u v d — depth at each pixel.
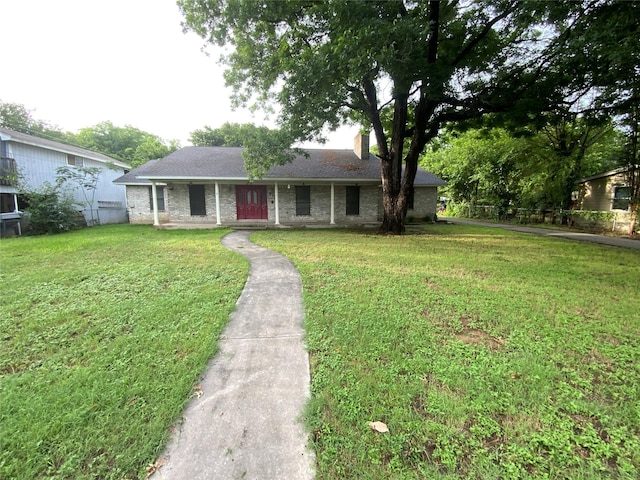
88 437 1.73
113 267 5.84
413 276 5.36
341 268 5.92
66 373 2.39
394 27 6.62
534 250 8.34
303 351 2.79
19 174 12.88
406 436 1.77
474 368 2.47
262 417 1.93
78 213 14.34
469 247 8.73
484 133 12.52
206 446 1.70
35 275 5.22
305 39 9.68
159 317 3.48
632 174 12.50
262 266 6.09
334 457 1.63
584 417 1.94
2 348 2.81
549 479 1.49
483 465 1.57
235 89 11.61
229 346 2.88
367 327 3.25
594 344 2.92
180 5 9.83
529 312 3.72
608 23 6.18
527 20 7.40
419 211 17.61
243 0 8.91
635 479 1.49
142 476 1.51
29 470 1.53
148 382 2.27
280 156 11.45
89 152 18.11
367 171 15.23
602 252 8.12
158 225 13.56
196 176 13.20
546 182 16.53
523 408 2.01
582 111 9.41
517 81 9.31
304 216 15.45
